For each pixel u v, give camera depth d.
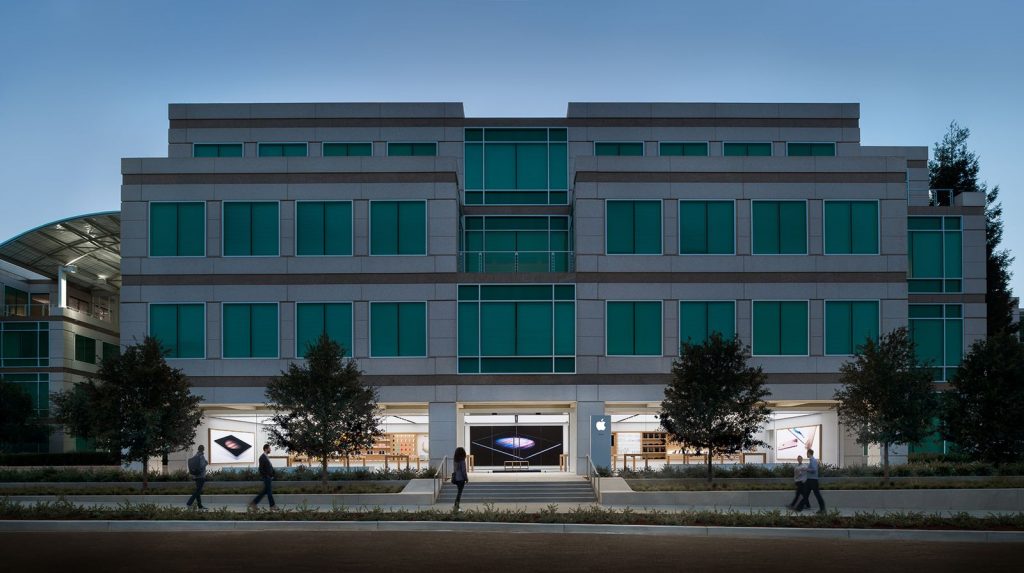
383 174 38.53
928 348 43.19
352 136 44.75
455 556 18.75
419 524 22.86
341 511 24.98
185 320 38.00
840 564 18.06
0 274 55.75
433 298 38.09
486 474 37.38
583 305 38.03
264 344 37.91
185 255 38.25
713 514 23.73
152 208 38.44
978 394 32.69
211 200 38.41
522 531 22.61
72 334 53.47
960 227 44.03
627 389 37.75
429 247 38.31
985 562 18.38
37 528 22.72
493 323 38.09
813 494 27.97
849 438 38.72
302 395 30.31
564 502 29.92
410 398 37.75
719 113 45.56
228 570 17.16
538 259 39.53
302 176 38.56
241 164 38.56
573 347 38.00
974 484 29.66
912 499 28.14
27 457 43.53
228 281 38.12
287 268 38.19
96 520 22.98
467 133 44.69
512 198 44.22
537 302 38.16
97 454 44.28
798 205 38.59
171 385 31.44
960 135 65.50
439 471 31.19
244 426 44.28
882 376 30.67
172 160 38.56
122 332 37.88
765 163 38.69
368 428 31.30
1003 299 59.47
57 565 17.72
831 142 45.78
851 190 38.66
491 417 43.38
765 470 33.53
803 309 38.22
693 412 30.39
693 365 30.94
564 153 44.66
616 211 38.47
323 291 38.12
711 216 38.47
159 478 32.47
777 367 37.88
